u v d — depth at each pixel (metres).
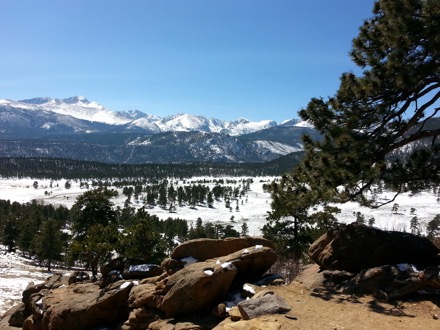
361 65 13.06
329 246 13.03
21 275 54.88
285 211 13.41
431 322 8.76
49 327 14.05
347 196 12.30
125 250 20.50
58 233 72.75
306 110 13.11
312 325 8.53
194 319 10.60
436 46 10.55
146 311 11.77
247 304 9.45
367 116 12.43
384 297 10.35
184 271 11.69
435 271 9.98
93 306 13.27
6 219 95.06
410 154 12.19
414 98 12.02
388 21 11.89
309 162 12.40
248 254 12.80
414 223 127.56
